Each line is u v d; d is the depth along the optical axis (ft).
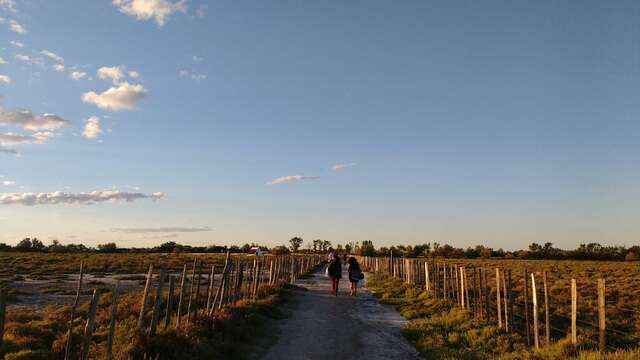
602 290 36.86
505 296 52.60
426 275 93.40
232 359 40.09
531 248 394.52
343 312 71.26
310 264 211.20
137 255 310.24
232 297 65.62
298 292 95.14
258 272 81.35
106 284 116.26
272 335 51.52
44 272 156.46
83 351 32.30
